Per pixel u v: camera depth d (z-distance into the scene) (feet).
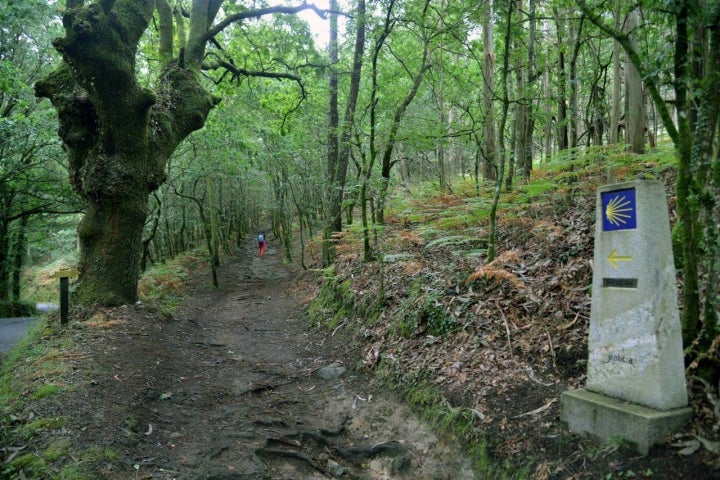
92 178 29.35
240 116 61.05
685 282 11.73
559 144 32.78
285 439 15.89
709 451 9.60
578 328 15.64
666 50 11.41
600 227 12.14
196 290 53.42
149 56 51.21
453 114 58.08
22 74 53.36
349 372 21.76
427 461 14.40
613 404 11.13
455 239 22.74
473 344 17.66
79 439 13.70
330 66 44.93
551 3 29.73
